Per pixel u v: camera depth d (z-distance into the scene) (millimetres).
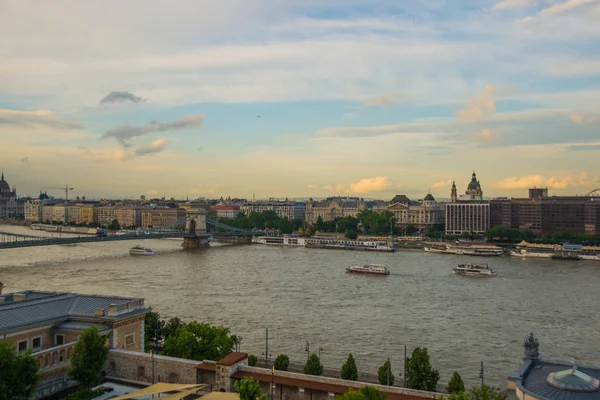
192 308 160125
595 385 56719
